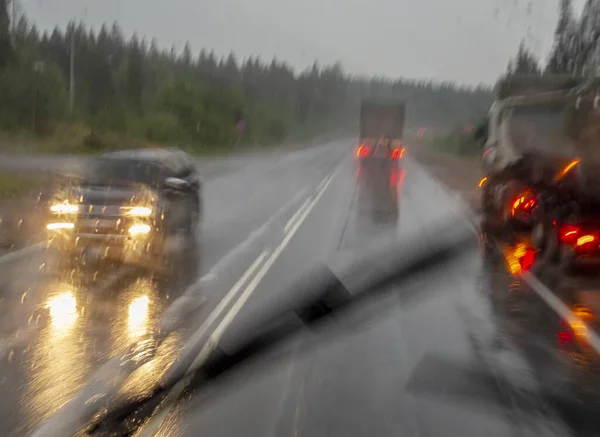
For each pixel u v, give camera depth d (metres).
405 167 41.88
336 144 98.50
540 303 9.62
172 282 10.64
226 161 49.09
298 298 9.41
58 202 12.30
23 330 7.99
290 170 39.50
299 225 17.38
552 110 15.27
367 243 14.42
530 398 6.06
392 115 43.22
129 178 12.73
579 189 11.72
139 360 6.91
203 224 17.50
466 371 6.77
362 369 6.76
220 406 5.78
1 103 49.22
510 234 15.04
